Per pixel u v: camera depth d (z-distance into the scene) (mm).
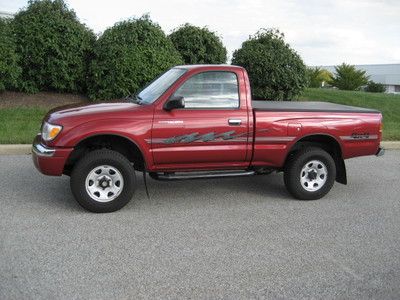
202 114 6473
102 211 6242
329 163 7121
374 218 6441
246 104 6680
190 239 5480
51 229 5629
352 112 7199
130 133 6176
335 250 5301
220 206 6746
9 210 6246
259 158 6824
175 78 6562
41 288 4234
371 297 4281
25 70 13234
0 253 4918
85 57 13531
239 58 14602
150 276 4535
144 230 5711
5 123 10977
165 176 6531
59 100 13328
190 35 14906
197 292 4270
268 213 6516
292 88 14492
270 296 4250
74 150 6355
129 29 13227
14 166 8477
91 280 4414
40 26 12883
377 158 10375
